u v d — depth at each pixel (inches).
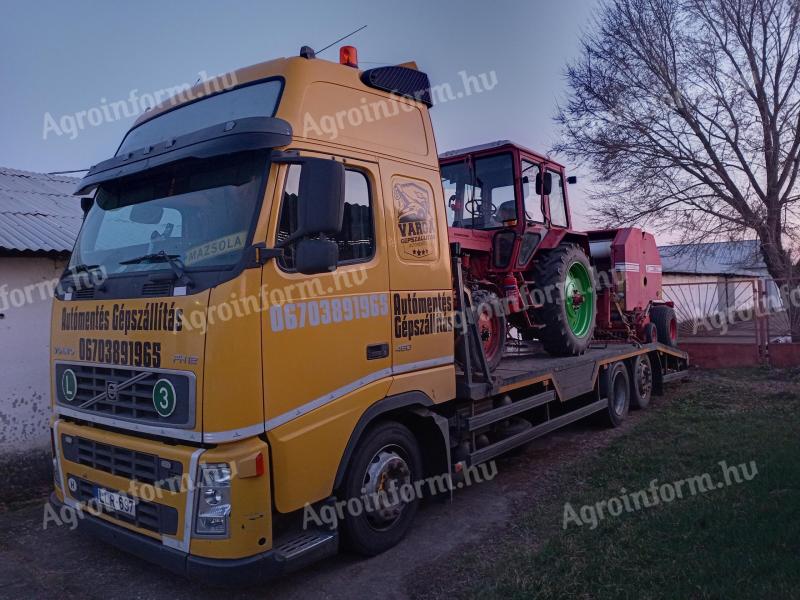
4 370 266.1
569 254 308.7
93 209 188.1
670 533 179.3
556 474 258.4
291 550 149.8
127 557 191.3
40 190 377.1
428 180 202.4
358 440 173.5
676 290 775.7
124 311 158.4
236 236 147.6
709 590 144.3
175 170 164.6
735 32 608.1
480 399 223.1
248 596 165.0
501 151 289.6
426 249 197.9
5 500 249.9
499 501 231.3
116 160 176.9
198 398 140.3
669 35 629.6
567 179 343.3
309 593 165.5
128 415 157.8
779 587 142.1
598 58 662.5
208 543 139.7
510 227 282.4
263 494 143.7
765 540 166.4
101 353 165.6
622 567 161.2
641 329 434.0
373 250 178.1
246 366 141.2
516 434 247.8
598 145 660.1
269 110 160.9
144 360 152.5
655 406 389.4
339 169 148.4
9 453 264.8
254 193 149.3
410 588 166.7
